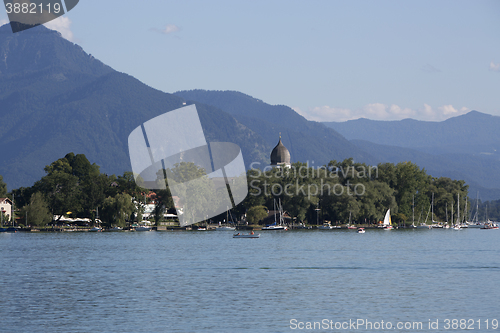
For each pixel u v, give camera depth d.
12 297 67.56
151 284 78.00
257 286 76.00
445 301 65.25
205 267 99.00
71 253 128.75
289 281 80.81
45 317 56.41
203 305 62.25
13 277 85.94
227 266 100.81
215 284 77.88
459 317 57.00
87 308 60.66
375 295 68.88
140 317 56.25
